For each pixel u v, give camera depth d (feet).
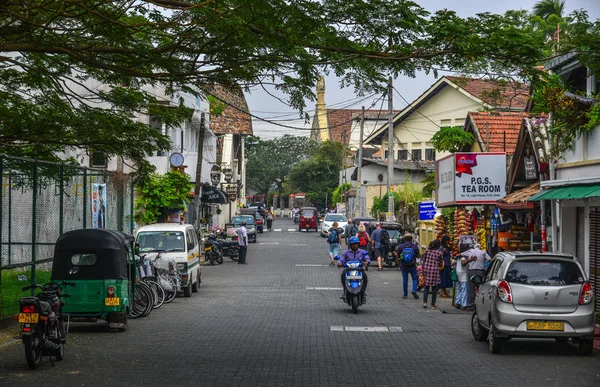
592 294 44.37
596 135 64.95
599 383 35.91
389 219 148.46
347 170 290.15
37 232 60.85
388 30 38.63
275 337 50.57
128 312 55.57
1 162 52.34
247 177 461.37
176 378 36.22
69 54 39.06
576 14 44.34
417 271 80.28
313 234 232.94
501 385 35.22
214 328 54.95
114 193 88.89
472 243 73.00
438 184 105.09
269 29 35.63
